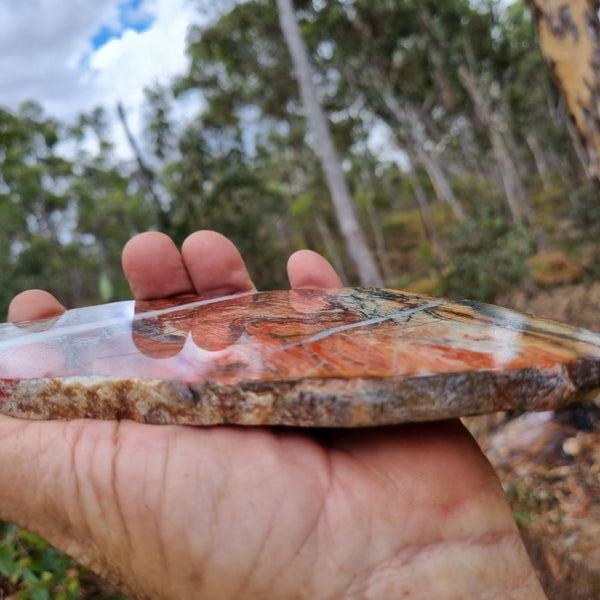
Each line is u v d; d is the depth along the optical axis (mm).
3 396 125
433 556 107
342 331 119
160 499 104
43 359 129
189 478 104
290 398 99
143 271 173
